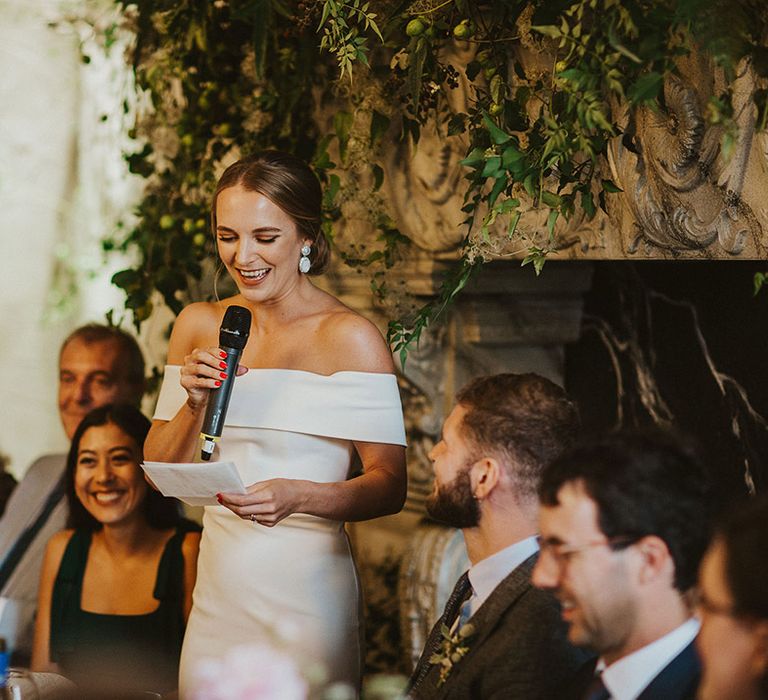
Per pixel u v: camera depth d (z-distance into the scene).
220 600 2.87
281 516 2.64
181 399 2.97
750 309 3.12
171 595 3.35
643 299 3.49
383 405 2.82
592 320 3.71
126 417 3.39
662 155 2.70
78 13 5.25
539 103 2.96
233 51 4.04
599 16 2.47
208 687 2.05
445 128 3.40
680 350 3.36
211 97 4.07
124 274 4.29
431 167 3.49
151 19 4.30
